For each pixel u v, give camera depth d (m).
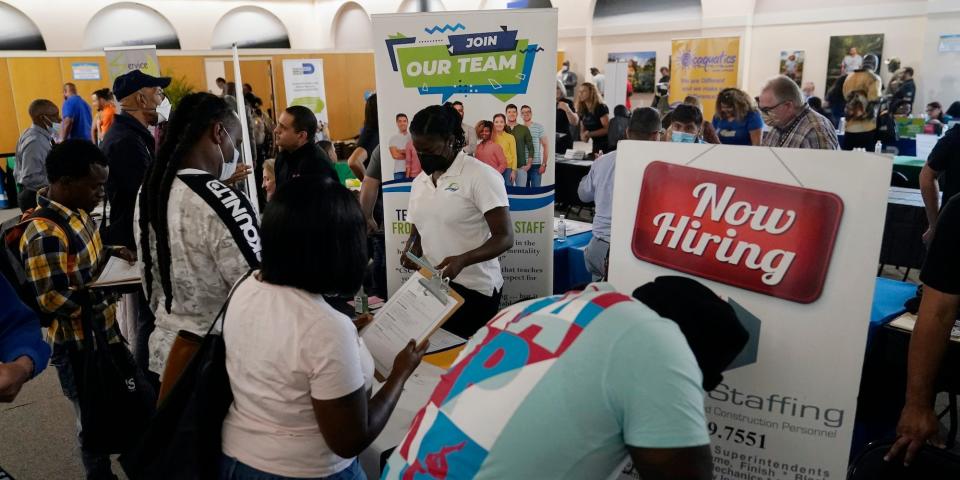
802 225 1.22
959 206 1.32
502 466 0.92
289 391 1.19
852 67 9.67
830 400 1.25
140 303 2.59
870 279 1.18
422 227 2.42
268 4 14.54
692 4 11.29
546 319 1.00
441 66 2.73
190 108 1.71
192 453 1.21
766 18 10.48
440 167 2.30
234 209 1.64
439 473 0.98
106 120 7.67
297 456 1.21
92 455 2.29
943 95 8.88
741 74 10.78
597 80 11.48
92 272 2.13
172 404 1.25
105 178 2.17
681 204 1.35
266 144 7.28
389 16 2.70
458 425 0.98
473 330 2.48
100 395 1.97
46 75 9.98
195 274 1.64
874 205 1.16
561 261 3.65
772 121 3.68
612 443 0.91
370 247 3.83
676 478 0.85
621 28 12.20
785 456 1.31
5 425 3.04
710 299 1.04
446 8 13.86
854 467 1.40
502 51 2.68
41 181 5.95
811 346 1.25
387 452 1.60
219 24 13.98
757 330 1.29
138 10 12.93
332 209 1.17
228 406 1.26
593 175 3.27
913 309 2.25
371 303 2.87
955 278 1.33
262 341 1.19
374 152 3.67
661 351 0.89
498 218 2.25
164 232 1.64
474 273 2.43
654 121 3.22
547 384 0.92
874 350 2.19
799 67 10.27
